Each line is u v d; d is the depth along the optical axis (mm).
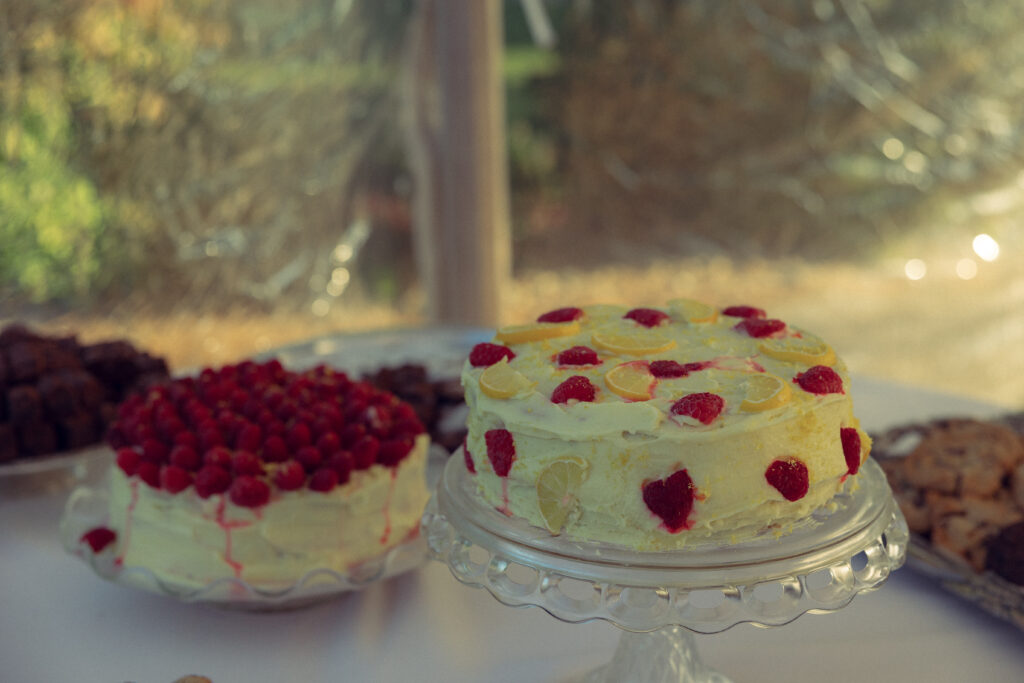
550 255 3779
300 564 1040
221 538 1030
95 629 1018
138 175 2631
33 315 2510
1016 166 3842
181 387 1127
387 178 3494
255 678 967
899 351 3303
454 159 2301
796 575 847
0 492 1229
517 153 3699
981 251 3850
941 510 1072
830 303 3564
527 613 1049
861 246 3834
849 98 3680
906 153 3789
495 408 904
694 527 868
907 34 3689
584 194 3779
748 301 3559
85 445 1261
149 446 1055
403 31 3406
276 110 3035
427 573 1105
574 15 3627
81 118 2422
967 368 3270
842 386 910
